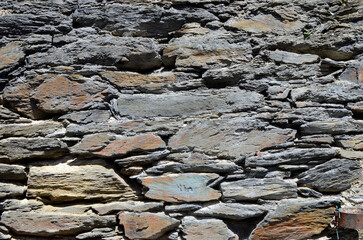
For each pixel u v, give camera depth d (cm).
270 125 293
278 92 302
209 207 273
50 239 269
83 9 316
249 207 271
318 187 280
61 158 287
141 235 267
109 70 305
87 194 275
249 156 283
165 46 314
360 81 308
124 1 322
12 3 314
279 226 268
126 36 318
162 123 291
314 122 291
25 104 295
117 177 280
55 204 277
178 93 301
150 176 279
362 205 273
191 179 278
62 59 303
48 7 315
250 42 318
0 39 304
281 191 275
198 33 318
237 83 306
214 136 288
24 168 281
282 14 324
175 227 271
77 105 293
